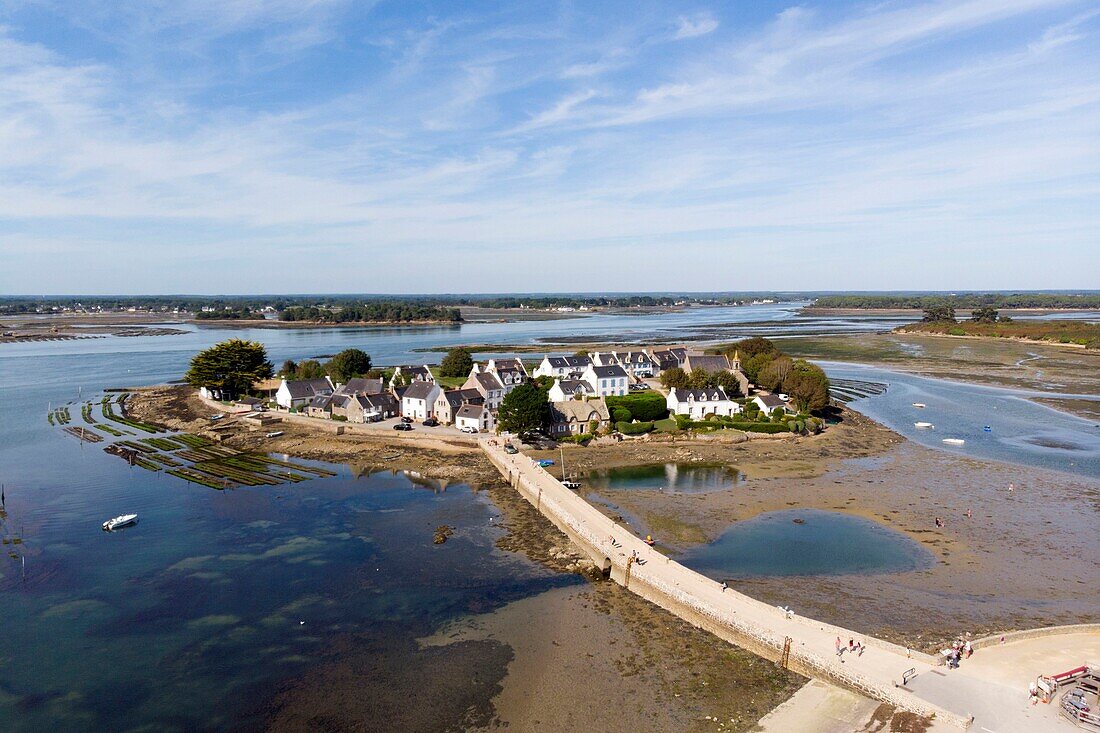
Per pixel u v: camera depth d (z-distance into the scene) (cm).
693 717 4044
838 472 9525
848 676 4272
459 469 9619
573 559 6431
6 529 7238
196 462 10169
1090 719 3688
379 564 6322
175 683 4447
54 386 17662
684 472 9562
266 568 6228
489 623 5197
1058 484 8850
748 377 15788
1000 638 4703
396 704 4206
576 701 4209
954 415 13712
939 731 3791
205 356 15338
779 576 5988
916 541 6850
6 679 4497
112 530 7206
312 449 10900
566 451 10694
